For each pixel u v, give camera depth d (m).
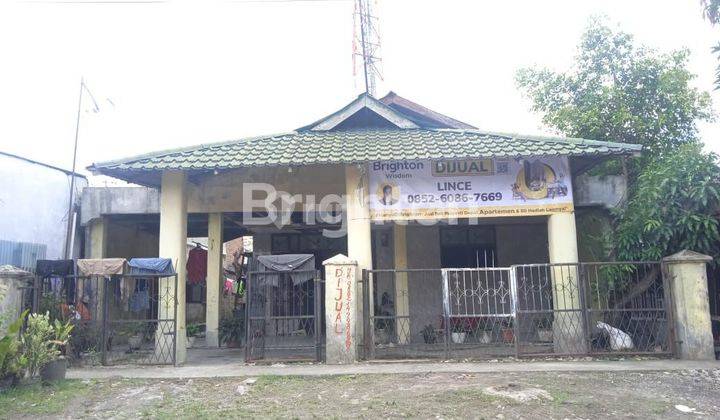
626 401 6.14
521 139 9.58
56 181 12.29
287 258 8.87
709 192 8.66
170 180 9.44
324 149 9.37
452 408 5.92
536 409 5.86
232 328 11.90
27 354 7.23
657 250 9.14
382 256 13.62
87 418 5.96
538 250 13.13
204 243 19.92
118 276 8.88
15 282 8.19
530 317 9.98
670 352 8.33
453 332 10.77
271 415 5.86
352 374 7.60
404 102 12.80
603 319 9.86
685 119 12.15
